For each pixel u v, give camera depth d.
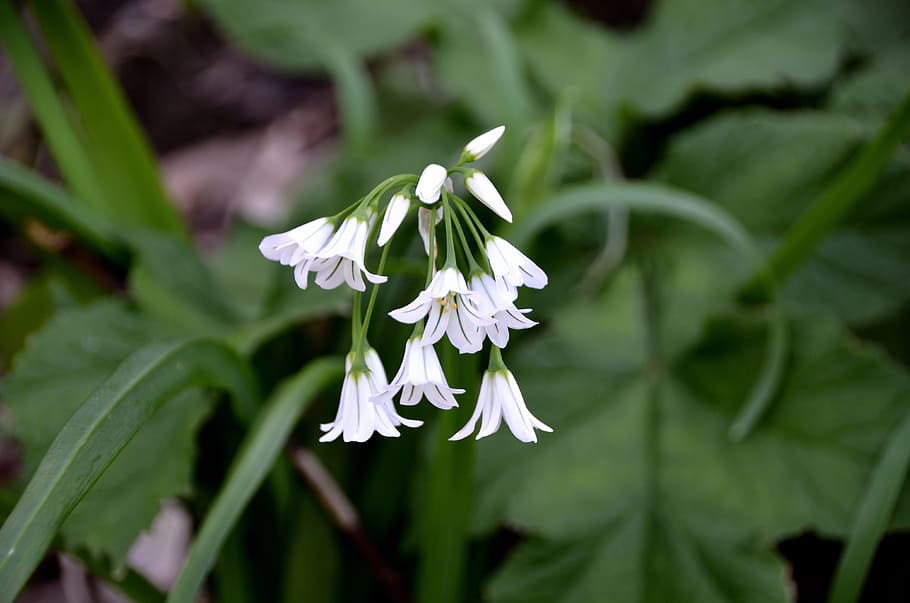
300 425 0.55
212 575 0.54
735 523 0.51
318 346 0.63
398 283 0.50
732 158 0.60
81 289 0.59
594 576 0.51
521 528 0.51
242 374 0.48
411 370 0.39
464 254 0.41
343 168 0.64
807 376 0.53
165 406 0.50
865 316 0.55
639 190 0.52
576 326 0.57
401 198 0.39
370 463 0.55
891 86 0.62
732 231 0.51
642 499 0.52
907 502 0.49
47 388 0.51
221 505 0.44
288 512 0.52
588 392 0.55
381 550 0.55
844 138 0.57
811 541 0.58
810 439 0.52
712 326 0.55
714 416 0.54
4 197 0.53
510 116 0.56
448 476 0.47
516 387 0.40
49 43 0.53
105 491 0.48
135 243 0.55
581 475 0.53
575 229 0.62
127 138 0.57
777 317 0.51
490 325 0.39
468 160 0.40
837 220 0.52
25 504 0.39
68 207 0.53
